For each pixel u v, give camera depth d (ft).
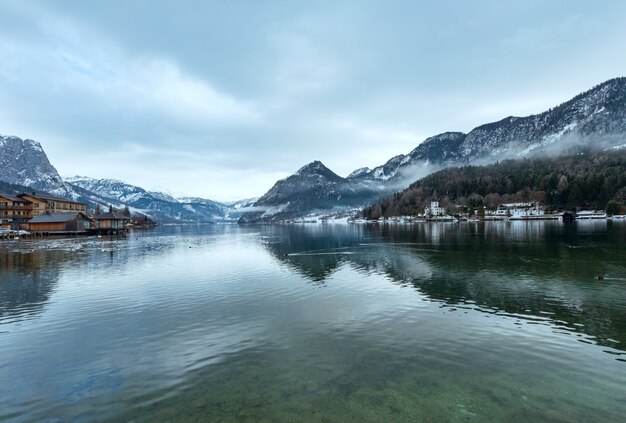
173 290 96.02
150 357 51.03
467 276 107.04
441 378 42.98
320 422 34.30
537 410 35.76
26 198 435.94
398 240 257.55
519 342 54.19
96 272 126.72
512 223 495.82
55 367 48.06
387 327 62.13
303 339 57.11
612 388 40.06
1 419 35.81
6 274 122.62
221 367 47.29
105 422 35.35
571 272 109.09
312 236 357.82
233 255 182.70
